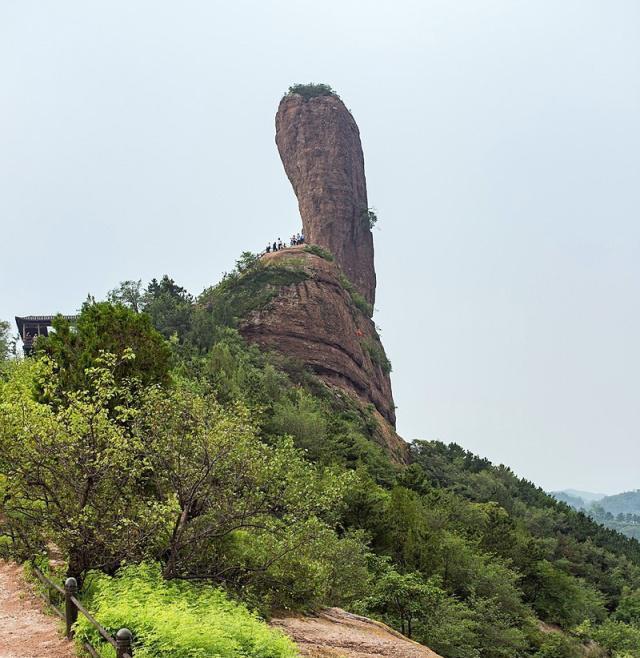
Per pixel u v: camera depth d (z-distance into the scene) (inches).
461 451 4106.8
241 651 366.6
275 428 1702.8
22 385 728.3
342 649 543.5
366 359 3395.7
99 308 773.9
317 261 3351.4
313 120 4453.7
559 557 2758.4
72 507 517.3
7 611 482.0
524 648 1384.1
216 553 582.2
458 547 1444.4
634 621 2197.3
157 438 559.8
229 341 2664.9
